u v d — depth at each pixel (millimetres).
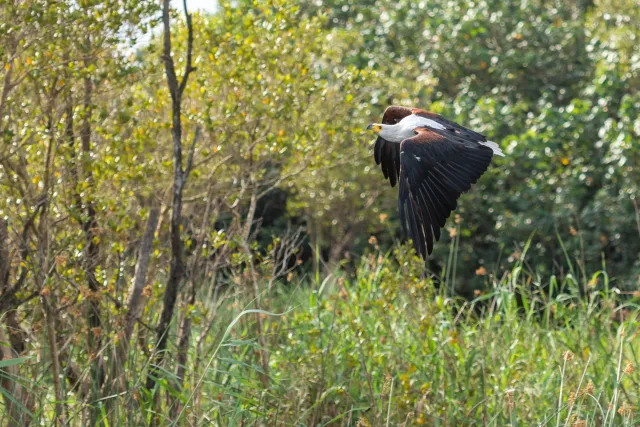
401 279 10836
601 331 11445
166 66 9953
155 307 11117
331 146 13000
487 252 20906
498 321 12023
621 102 21516
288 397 9930
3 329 9281
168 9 9938
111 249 9930
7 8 9016
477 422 10000
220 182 11383
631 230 19469
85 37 9617
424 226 6953
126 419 9047
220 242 10469
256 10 14086
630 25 23047
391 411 9805
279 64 11500
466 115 21656
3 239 9430
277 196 23938
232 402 9875
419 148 7191
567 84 24172
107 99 10641
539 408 10180
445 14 24453
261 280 11305
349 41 18281
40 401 8516
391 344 10742
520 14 24547
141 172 10055
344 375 10500
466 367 10383
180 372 10203
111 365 9258
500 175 20953
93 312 9953
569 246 19781
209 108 10484
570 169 21031
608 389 10258
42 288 8977
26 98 10086
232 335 10906
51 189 9711
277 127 11500
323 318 11500
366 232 23109
